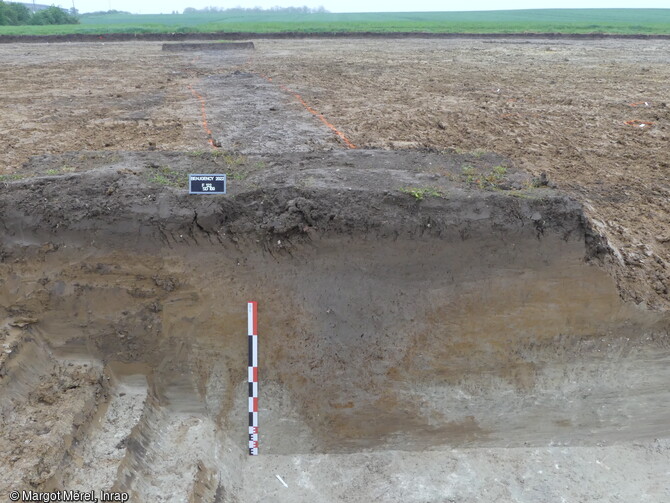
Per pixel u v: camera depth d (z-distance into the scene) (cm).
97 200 412
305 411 420
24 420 346
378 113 1091
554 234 416
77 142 855
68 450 338
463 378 426
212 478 375
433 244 415
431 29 3403
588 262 421
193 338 412
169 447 385
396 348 421
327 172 477
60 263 405
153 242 407
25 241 405
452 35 3055
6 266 402
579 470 411
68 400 366
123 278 406
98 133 917
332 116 1066
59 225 402
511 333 425
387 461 419
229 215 414
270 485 397
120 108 1112
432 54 2148
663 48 2394
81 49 2341
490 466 415
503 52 2223
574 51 2267
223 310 410
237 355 416
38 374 386
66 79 1473
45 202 410
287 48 2388
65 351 404
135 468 353
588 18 5775
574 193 668
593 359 430
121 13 10638
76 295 402
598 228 557
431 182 457
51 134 902
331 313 417
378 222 411
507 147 855
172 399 416
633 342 432
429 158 536
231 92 1305
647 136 923
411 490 396
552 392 428
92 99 1199
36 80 1443
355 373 420
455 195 425
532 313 423
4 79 1446
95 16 8444
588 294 423
